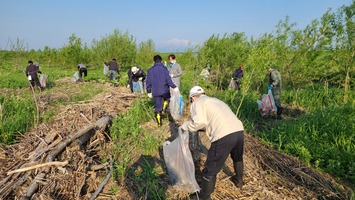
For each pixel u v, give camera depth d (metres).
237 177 3.71
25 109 6.46
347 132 5.57
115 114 5.92
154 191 3.51
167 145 3.94
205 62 10.07
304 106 9.22
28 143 4.22
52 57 27.27
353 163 4.44
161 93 5.55
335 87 10.67
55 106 7.31
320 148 5.06
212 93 10.08
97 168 3.87
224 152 3.27
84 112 5.55
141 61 26.61
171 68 8.73
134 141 4.84
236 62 13.38
